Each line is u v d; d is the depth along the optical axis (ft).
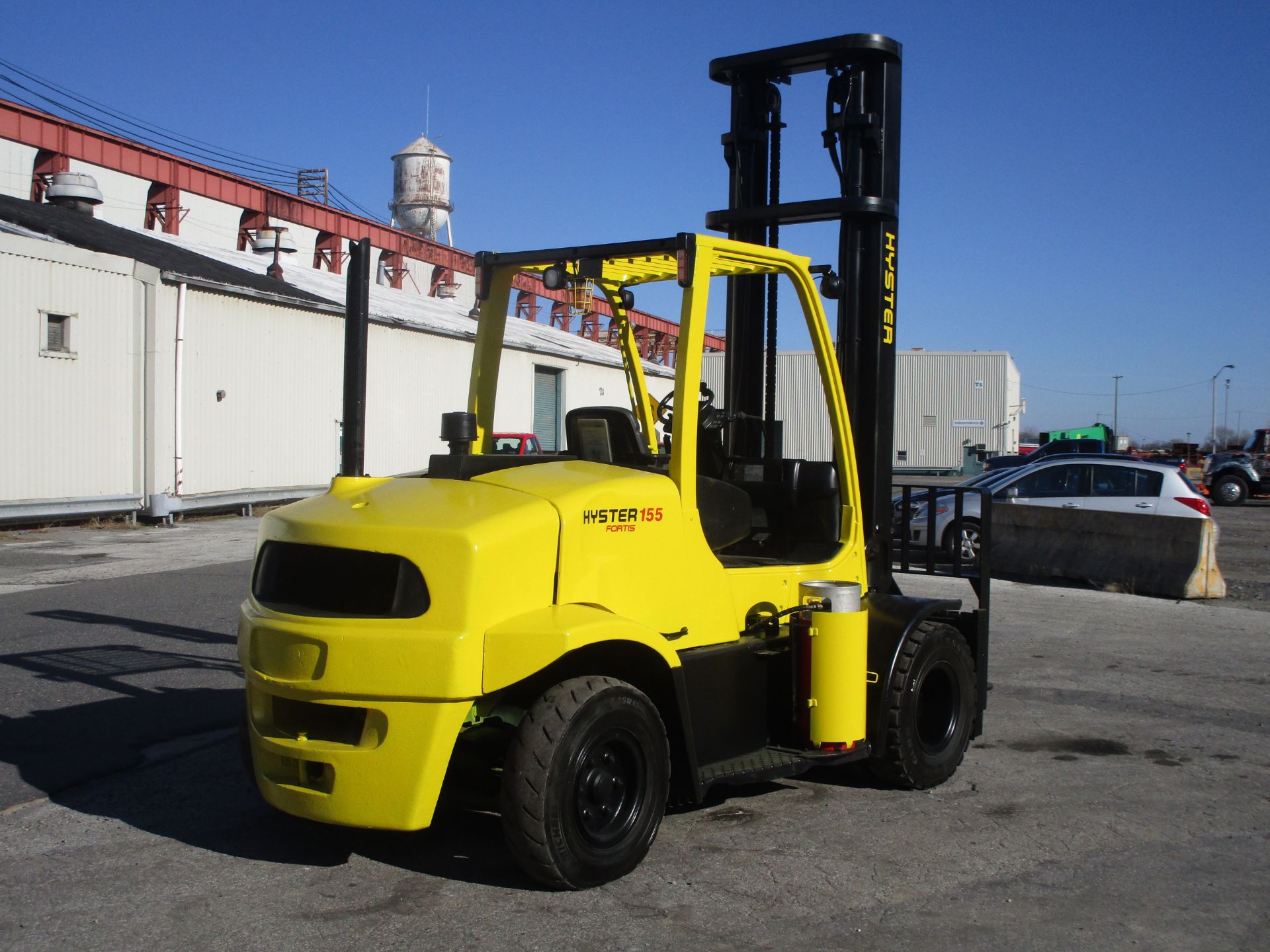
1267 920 13.67
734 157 21.95
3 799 17.69
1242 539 69.92
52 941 12.71
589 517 14.43
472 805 15.39
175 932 12.96
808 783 19.21
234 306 72.02
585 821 13.97
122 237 77.10
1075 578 46.14
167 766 19.49
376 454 86.43
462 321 110.83
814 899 14.05
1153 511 50.70
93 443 62.69
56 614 33.65
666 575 15.42
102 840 16.02
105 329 63.26
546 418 94.22
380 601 13.51
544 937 12.84
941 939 12.96
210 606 35.40
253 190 119.85
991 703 25.21
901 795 18.53
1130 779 19.53
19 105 96.27
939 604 18.89
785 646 17.38
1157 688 26.73
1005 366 169.17
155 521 65.46
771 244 21.94
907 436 172.65
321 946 12.60
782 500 19.45
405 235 141.38
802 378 97.40
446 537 13.25
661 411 19.62
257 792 18.17
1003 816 17.49
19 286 58.13
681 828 16.74
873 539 20.47
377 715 13.23
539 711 13.64
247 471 73.61
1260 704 25.23
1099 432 134.72
